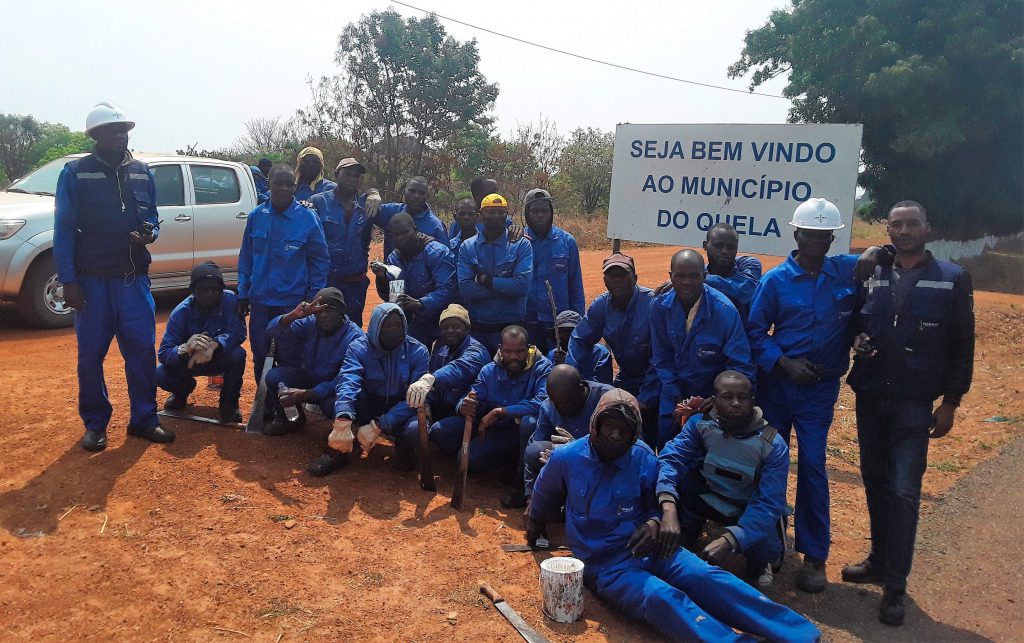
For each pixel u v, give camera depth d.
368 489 5.11
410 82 28.88
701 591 3.70
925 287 3.92
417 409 5.15
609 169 34.91
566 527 4.11
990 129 21.36
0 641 3.30
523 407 5.17
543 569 3.78
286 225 5.88
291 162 28.42
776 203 6.26
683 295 4.40
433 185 29.27
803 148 6.08
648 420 5.21
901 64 20.81
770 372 4.43
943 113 21.38
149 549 4.10
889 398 4.04
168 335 5.84
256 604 3.68
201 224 9.98
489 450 5.34
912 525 3.97
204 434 5.65
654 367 4.78
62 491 4.61
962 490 5.71
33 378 6.81
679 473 4.20
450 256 6.35
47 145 46.59
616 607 3.88
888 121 23.58
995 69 20.70
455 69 29.06
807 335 4.27
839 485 5.84
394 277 6.14
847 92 23.38
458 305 5.92
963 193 24.05
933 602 4.20
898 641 3.82
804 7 24.22
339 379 5.30
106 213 4.99
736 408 3.97
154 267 9.53
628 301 5.07
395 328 5.25
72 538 4.16
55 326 8.98
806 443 4.33
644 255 21.70
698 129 6.56
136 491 4.69
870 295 4.09
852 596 4.27
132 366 5.29
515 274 5.84
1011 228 27.17
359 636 3.49
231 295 6.00
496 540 4.55
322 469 5.19
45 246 8.65
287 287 5.89
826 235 4.17
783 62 28.58
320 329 5.49
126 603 3.63
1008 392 8.44
